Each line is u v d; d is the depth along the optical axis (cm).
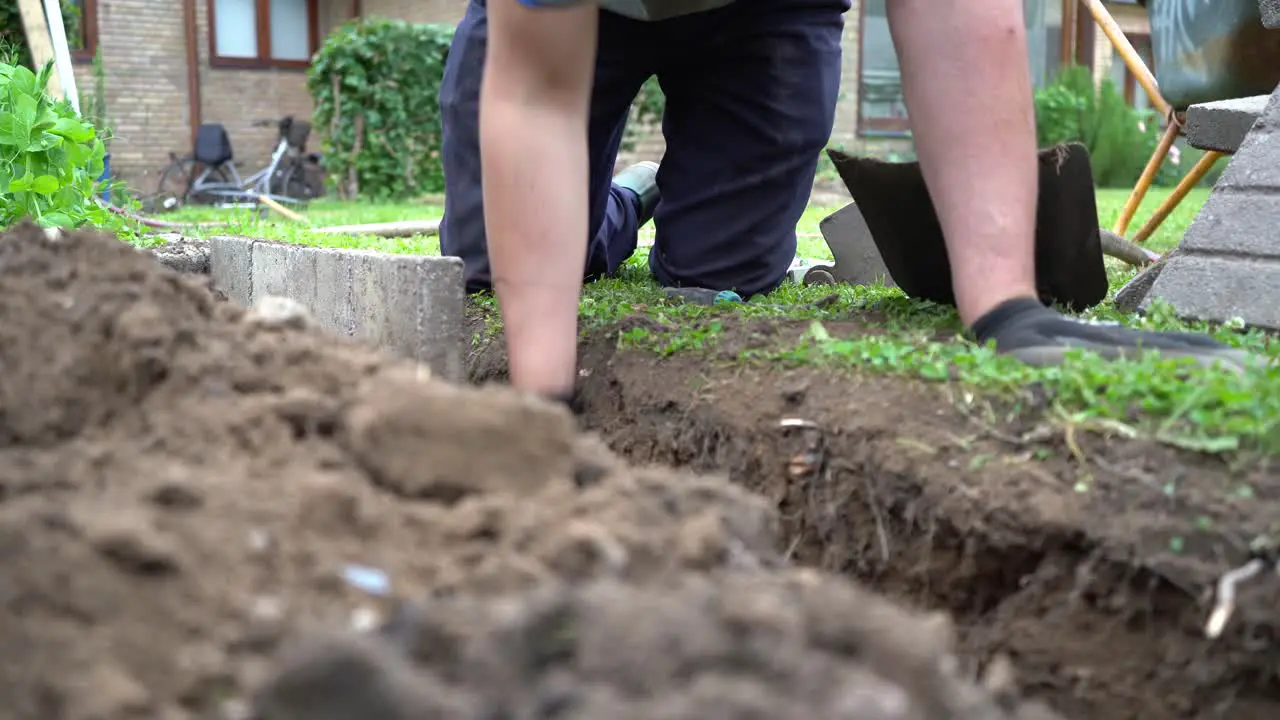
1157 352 207
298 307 198
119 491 137
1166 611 170
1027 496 182
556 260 224
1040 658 179
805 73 338
